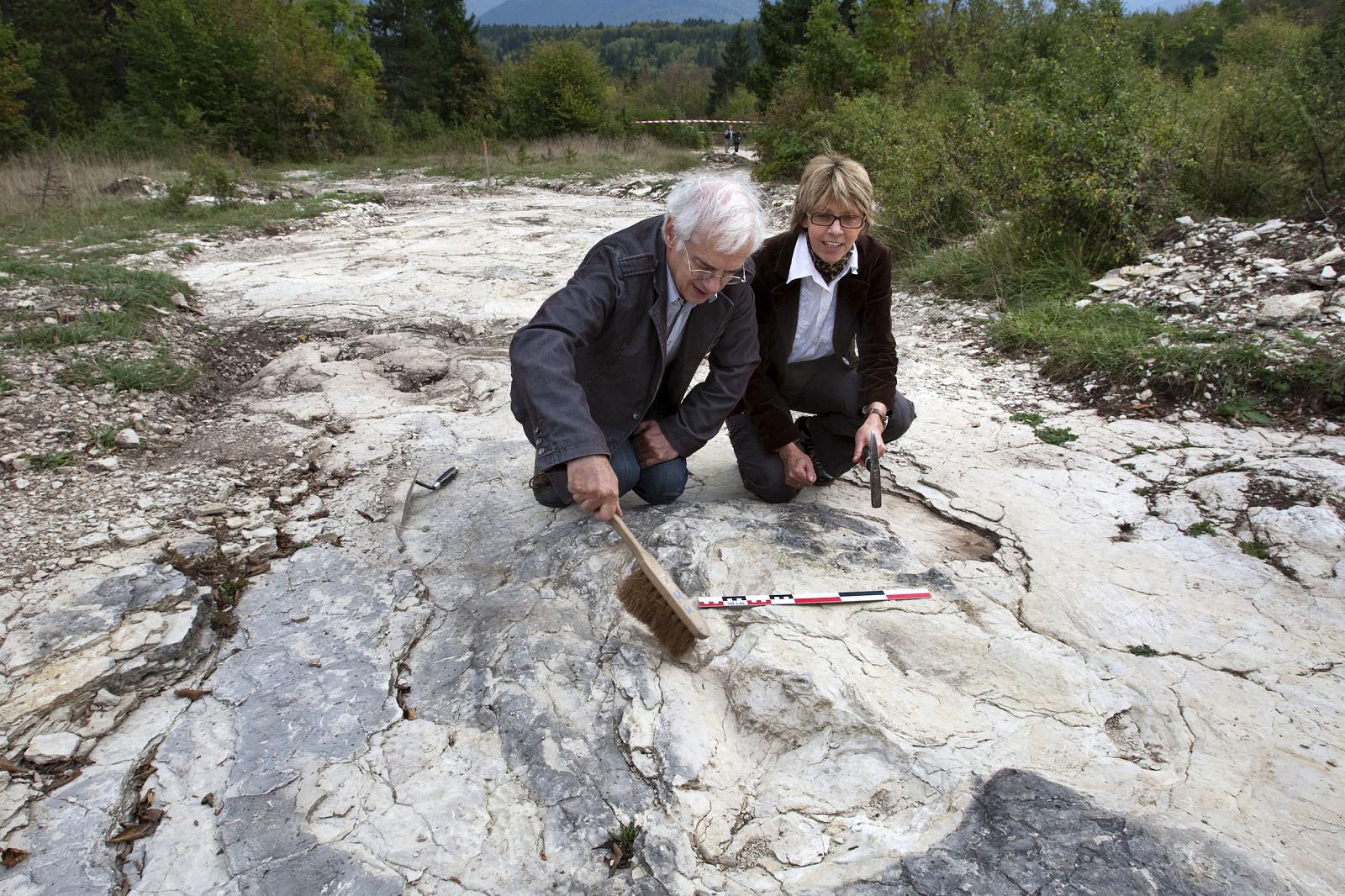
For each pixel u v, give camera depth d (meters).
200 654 2.71
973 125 8.05
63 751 2.32
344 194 13.09
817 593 2.71
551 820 2.11
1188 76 12.45
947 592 2.78
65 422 4.16
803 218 2.84
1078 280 6.25
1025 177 6.73
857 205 2.67
